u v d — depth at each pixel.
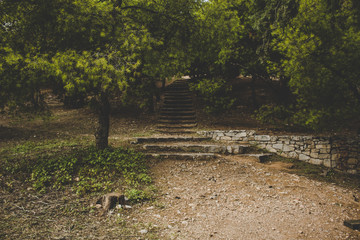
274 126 12.88
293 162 10.36
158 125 13.81
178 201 6.16
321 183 8.16
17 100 6.73
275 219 5.49
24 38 6.71
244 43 13.79
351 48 7.71
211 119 14.99
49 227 4.47
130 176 7.20
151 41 7.45
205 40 9.42
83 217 4.98
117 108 16.58
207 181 7.66
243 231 4.93
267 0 10.70
